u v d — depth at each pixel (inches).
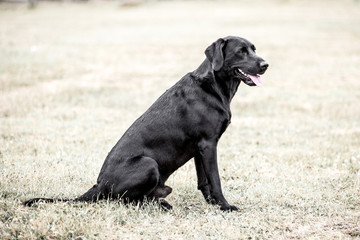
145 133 229.3
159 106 236.8
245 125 438.6
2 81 600.7
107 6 1939.0
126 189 220.4
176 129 231.0
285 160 330.0
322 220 224.2
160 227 212.1
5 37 1029.2
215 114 230.4
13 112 461.4
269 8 1722.4
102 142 362.9
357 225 217.6
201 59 830.5
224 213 229.1
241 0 1994.3
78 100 533.6
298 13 1563.7
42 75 661.9
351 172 303.6
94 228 204.7
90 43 999.0
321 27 1241.4
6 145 339.6
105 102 526.0
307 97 564.7
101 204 226.2
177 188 268.5
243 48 234.5
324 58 837.8
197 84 234.4
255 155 342.0
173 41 1035.9
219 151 350.6
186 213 235.5
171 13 1621.6
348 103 530.9
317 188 270.1
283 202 248.4
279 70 738.2
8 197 237.1
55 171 283.0
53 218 208.8
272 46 958.4
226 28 1230.3
